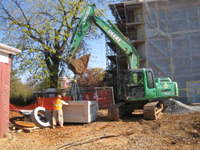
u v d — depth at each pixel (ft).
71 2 50.80
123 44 36.60
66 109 31.76
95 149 17.79
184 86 57.98
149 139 19.72
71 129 27.09
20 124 25.00
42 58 48.34
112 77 84.58
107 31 36.55
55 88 53.83
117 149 17.48
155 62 61.36
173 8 61.93
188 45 58.95
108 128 26.13
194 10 60.18
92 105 33.01
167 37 60.90
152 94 32.63
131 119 32.60
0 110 21.63
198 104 49.70
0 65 22.03
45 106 48.57
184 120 26.76
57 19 50.42
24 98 62.44
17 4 50.39
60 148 18.71
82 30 35.14
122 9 72.23
